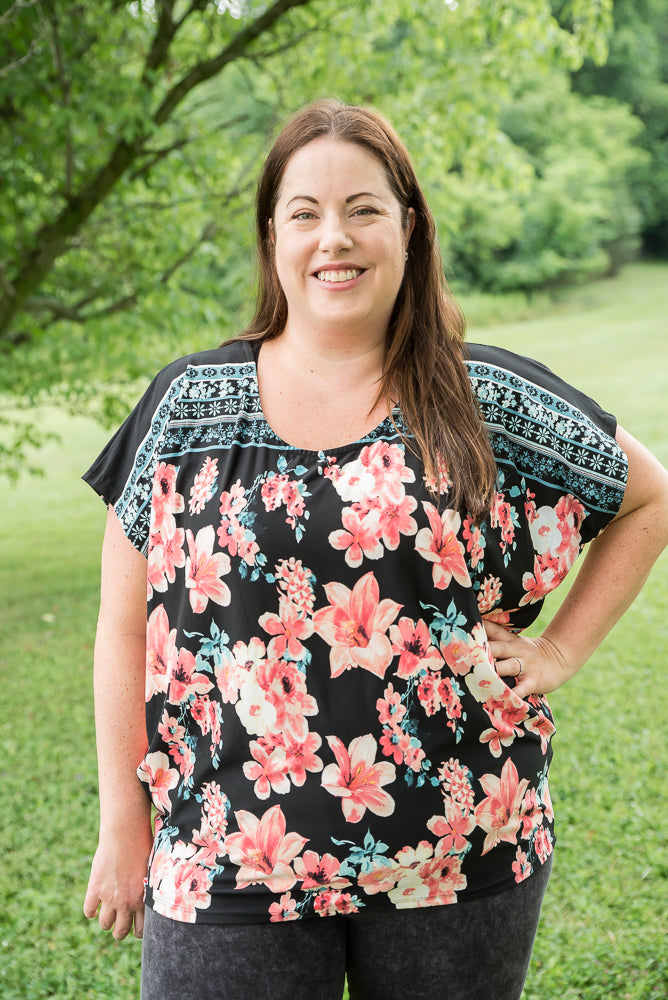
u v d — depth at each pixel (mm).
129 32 6188
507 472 1520
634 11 31328
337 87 6547
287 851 1398
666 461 11141
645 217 31516
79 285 6844
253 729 1410
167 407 1510
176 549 1473
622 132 30516
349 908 1407
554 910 3127
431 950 1437
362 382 1512
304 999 1418
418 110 6680
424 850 1417
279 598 1402
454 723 1442
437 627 1429
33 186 5883
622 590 1662
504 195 26812
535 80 28609
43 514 11797
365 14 6426
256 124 7523
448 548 1422
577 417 1565
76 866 3557
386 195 1487
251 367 1522
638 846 3463
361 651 1399
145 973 1478
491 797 1464
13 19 4656
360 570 1397
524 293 28141
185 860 1458
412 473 1430
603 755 4238
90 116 5320
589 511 1576
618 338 21359
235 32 6000
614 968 2793
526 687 1553
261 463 1447
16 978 2889
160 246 6375
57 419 18312
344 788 1398
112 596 1570
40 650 6480
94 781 4297
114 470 1547
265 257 1628
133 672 1575
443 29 6523
